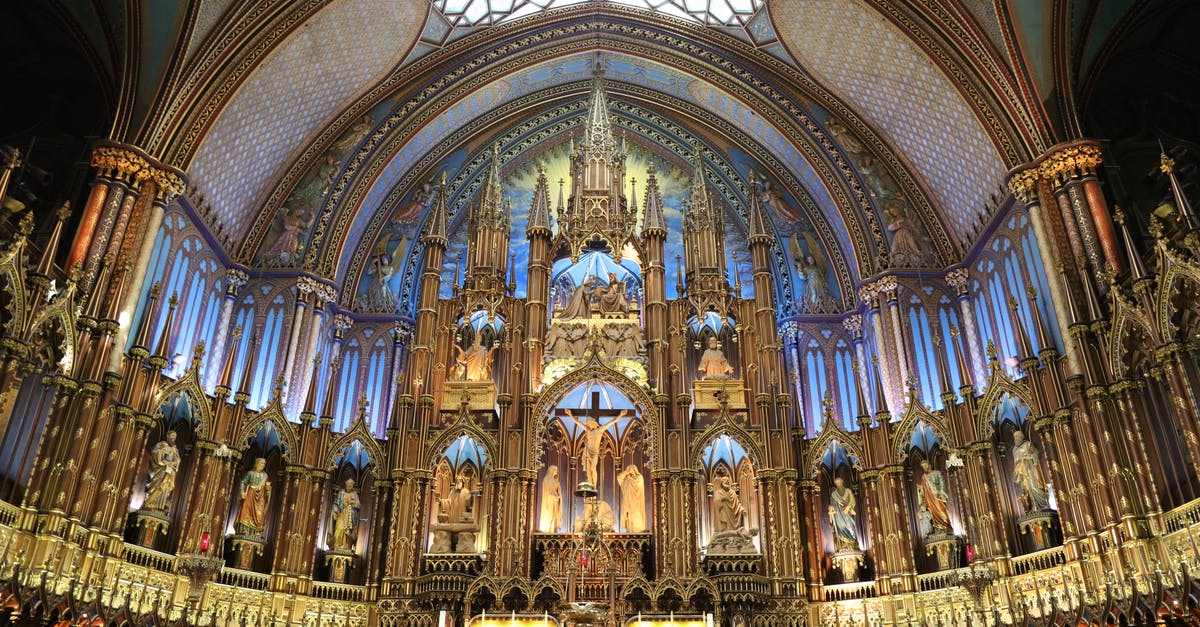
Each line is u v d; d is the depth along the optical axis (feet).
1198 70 90.63
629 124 121.08
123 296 71.56
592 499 86.22
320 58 93.30
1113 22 83.71
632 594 79.00
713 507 86.58
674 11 111.04
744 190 115.96
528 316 94.84
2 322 61.46
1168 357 61.41
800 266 108.88
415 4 97.91
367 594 82.99
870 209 101.50
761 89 109.19
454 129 115.03
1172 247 64.03
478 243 100.99
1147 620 59.82
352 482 87.66
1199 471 57.98
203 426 79.10
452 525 83.66
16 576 56.80
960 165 92.22
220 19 81.20
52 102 91.09
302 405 91.56
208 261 89.25
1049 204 76.13
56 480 63.72
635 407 91.25
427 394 89.61
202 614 73.05
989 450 79.61
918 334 94.68
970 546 77.66
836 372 102.47
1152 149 88.07
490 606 78.89
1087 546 67.31
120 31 79.36
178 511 77.20
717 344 96.27
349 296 103.71
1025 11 78.89
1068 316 71.82
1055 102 78.79
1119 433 66.49
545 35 113.09
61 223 66.33
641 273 99.35
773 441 87.81
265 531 82.99
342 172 102.12
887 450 85.30
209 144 83.92
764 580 80.53
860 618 81.05
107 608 64.54
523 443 86.79
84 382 67.31
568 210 104.17
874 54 95.14
